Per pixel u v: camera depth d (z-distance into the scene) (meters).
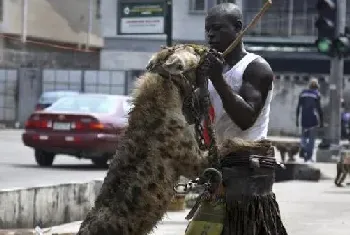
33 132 32.53
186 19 81.50
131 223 8.84
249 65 9.56
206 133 9.36
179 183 9.45
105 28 83.00
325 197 24.98
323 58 75.19
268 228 9.54
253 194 9.44
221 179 9.20
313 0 80.00
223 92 9.25
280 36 79.94
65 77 76.62
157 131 9.05
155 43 82.38
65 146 31.92
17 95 75.75
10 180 26.19
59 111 32.31
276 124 74.00
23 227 16.94
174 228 17.78
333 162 38.06
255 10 79.94
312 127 39.56
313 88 39.56
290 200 23.95
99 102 33.00
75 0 85.69
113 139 31.95
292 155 37.41
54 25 83.62
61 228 17.53
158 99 9.15
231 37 9.66
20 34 79.94
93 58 87.12
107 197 8.91
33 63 81.62
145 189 8.89
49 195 17.94
